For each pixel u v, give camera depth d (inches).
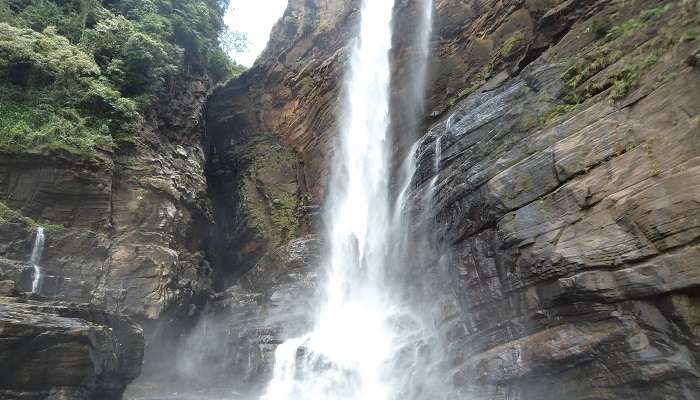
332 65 1220.5
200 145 1119.6
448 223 623.2
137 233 826.2
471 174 595.8
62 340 442.0
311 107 1245.7
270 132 1318.9
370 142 1041.5
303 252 1026.7
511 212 508.1
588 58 534.0
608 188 426.3
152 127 979.3
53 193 754.2
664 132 402.9
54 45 850.1
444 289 607.8
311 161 1200.2
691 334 363.9
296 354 791.1
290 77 1339.8
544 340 447.5
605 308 409.7
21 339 419.8
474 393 494.6
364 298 845.8
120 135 880.9
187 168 1012.5
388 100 1034.1
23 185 738.2
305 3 1432.1
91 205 786.2
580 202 442.9
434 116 900.0
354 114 1123.3
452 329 569.0
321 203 1120.2
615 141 437.4
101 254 763.4
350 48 1194.6
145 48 981.2
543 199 478.6
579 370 426.3
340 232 1021.8
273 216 1135.0
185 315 876.0
